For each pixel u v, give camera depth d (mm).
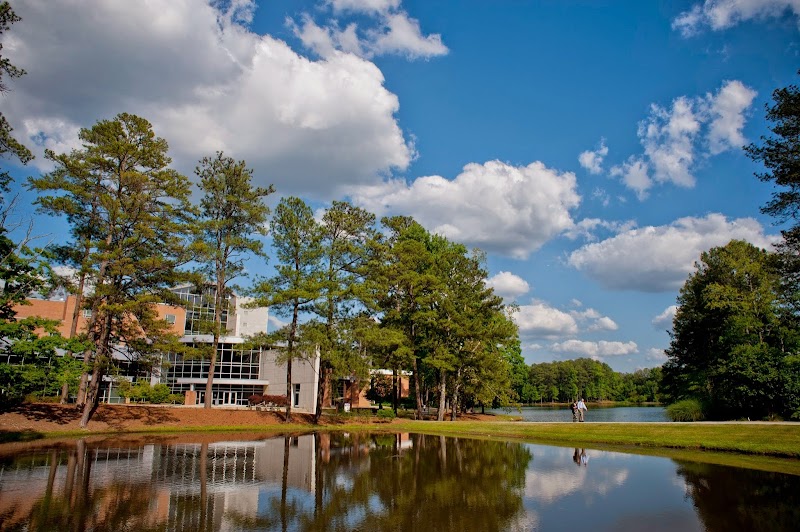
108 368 31156
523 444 24953
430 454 21312
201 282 34375
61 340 26234
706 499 11883
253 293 36812
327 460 19406
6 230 25391
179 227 32156
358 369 37000
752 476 14414
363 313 39531
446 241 53688
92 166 30891
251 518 10383
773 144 23719
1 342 25609
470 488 13734
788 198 24094
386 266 42531
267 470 16781
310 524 9969
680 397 47594
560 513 10906
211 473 15961
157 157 32156
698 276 49031
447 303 42625
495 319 49750
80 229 31406
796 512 10516
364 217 40594
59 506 11148
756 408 33438
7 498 11906
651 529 9570
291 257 37969
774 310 39031
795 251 27172
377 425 38562
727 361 36250
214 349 37656
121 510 10867
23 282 26406
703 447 20172
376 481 14836
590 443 24297
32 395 31656
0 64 19219
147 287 32406
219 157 37750
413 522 10180
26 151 22016
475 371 45031
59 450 21031
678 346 52500
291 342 37062
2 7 18719
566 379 129000
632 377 160375
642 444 22359
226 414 37219
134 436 27938
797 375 30547
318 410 38562
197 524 9859
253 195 37594
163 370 57594
